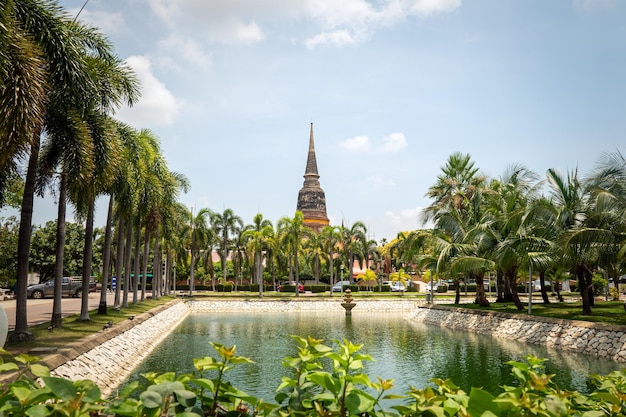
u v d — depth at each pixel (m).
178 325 31.77
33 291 42.31
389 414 2.67
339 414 2.66
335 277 78.19
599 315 24.45
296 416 2.68
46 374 2.70
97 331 16.94
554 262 26.48
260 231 56.16
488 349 21.41
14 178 17.33
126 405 2.40
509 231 30.17
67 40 13.29
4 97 9.67
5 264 41.16
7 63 9.71
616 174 22.36
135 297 34.22
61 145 15.38
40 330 16.89
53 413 2.34
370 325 32.72
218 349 2.84
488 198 35.91
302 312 45.66
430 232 37.41
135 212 28.81
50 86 13.10
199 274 76.00
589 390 13.18
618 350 18.53
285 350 20.50
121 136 21.72
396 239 73.94
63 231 18.25
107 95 16.80
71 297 43.59
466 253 32.59
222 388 2.80
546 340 22.89
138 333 21.27
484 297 35.09
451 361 18.36
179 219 46.88
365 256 68.44
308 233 56.50
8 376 8.15
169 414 2.39
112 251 62.16
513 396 2.57
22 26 12.50
